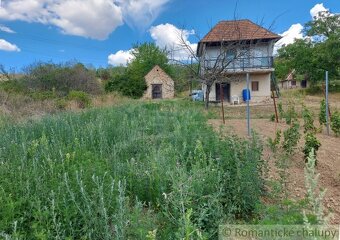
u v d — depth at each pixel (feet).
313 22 128.88
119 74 129.70
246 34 82.17
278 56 142.51
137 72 138.10
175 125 19.71
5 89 60.59
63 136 17.79
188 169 11.74
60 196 8.56
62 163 11.12
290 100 51.67
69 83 76.02
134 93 120.57
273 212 7.77
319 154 18.78
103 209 7.43
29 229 7.70
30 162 11.76
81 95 54.29
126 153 14.66
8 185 9.47
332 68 118.73
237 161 10.76
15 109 39.68
